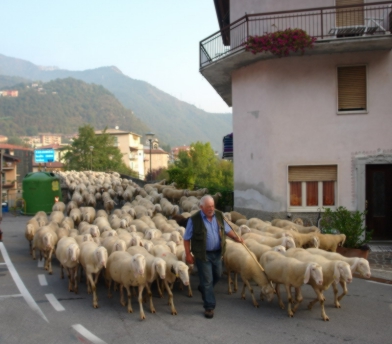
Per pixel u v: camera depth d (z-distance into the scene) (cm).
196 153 6456
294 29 1384
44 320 744
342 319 748
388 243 1420
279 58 1487
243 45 1446
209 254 769
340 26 1477
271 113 1498
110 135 7144
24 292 909
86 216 1489
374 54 1435
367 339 660
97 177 3447
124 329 704
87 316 766
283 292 926
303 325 720
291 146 1491
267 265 809
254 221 1262
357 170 1451
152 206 1702
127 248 973
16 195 2545
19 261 1210
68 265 906
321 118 1473
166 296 891
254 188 1585
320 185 1490
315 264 724
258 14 1441
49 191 2248
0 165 1448
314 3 1488
